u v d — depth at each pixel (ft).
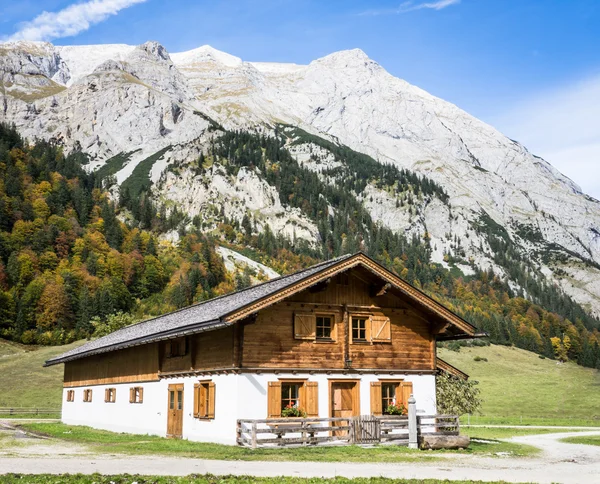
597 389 415.85
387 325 98.27
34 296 477.77
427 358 101.19
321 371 91.35
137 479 48.01
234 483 46.75
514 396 376.89
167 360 107.86
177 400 102.47
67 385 169.58
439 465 64.80
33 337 428.56
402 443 88.43
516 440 123.65
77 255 589.73
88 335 447.83
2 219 601.62
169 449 77.56
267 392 86.69
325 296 94.27
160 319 143.54
